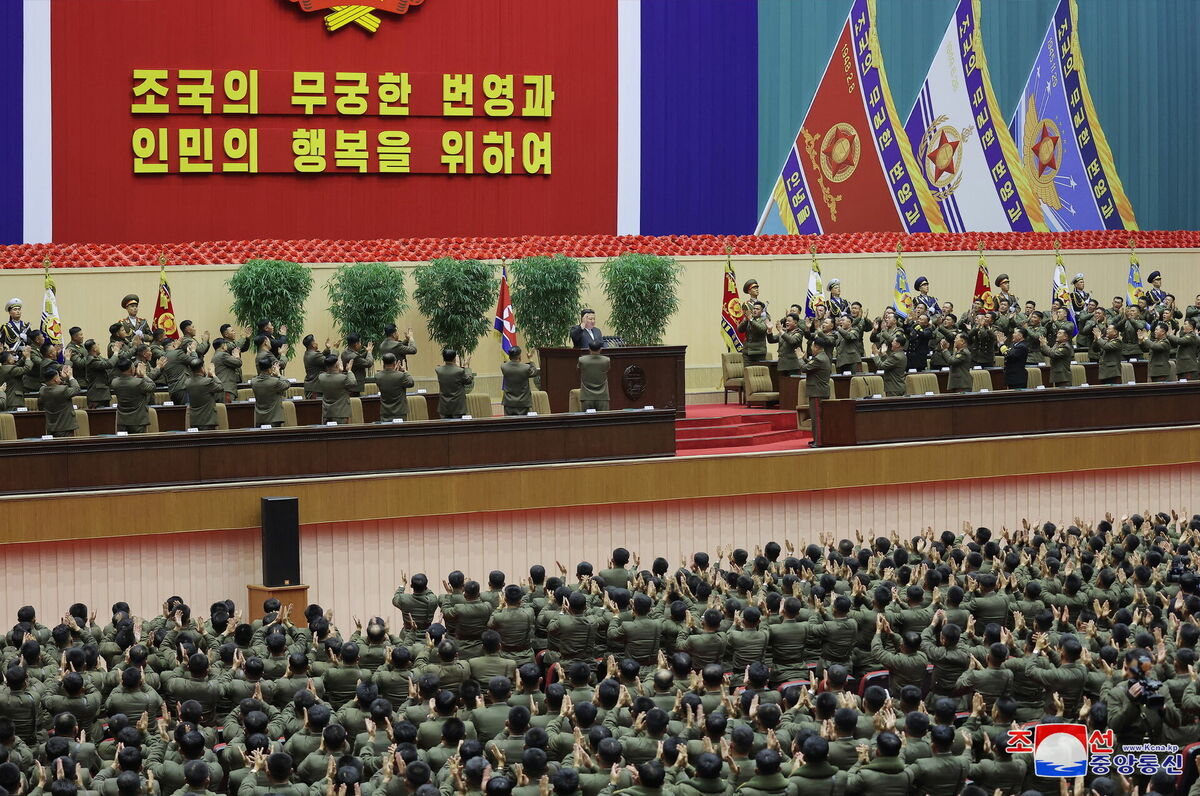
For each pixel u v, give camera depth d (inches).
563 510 812.0
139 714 490.0
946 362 1003.9
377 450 776.3
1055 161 1434.5
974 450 911.0
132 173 1104.2
